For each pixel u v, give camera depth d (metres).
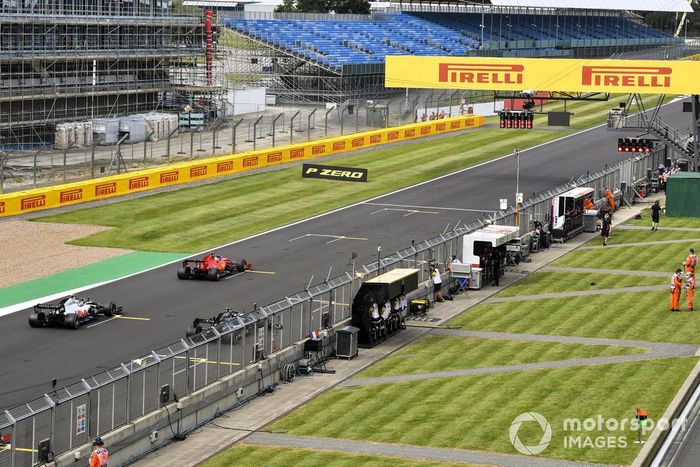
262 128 138.50
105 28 135.50
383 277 58.31
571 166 116.19
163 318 59.53
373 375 51.38
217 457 41.16
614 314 61.56
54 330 57.34
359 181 104.31
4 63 120.06
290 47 159.75
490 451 41.28
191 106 141.38
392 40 175.38
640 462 40.09
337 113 151.50
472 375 50.91
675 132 109.38
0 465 37.47
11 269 70.38
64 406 43.81
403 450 41.47
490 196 98.88
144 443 41.81
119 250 76.06
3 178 93.44
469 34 189.75
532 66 102.38
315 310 54.19
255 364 48.84
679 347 55.12
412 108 152.25
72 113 129.38
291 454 41.31
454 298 65.75
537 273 72.06
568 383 49.31
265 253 75.62
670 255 77.12
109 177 94.06
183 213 88.56
